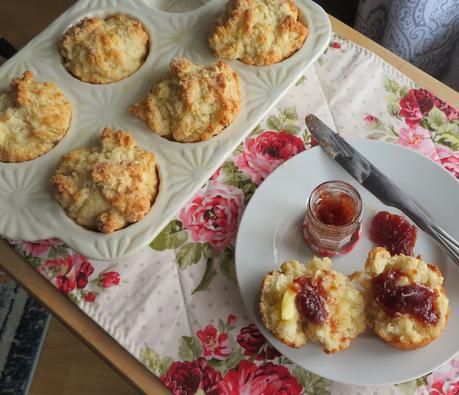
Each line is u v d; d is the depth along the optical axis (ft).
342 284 0.98
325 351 0.93
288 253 1.08
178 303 1.05
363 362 0.94
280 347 0.95
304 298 0.94
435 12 1.58
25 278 1.10
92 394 1.82
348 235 1.03
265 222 1.09
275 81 1.21
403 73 1.31
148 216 1.06
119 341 1.01
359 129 1.23
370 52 1.33
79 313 1.06
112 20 1.28
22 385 1.82
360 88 1.28
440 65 1.82
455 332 0.96
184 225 1.14
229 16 1.20
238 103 1.17
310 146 1.22
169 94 1.16
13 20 2.31
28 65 1.24
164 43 1.26
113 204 1.03
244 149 1.22
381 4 1.76
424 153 1.20
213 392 0.97
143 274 1.08
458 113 1.25
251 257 1.05
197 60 1.24
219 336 1.02
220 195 1.17
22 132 1.14
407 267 0.97
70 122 1.18
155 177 1.11
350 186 1.04
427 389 0.96
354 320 0.96
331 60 1.32
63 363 1.86
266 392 0.97
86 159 1.09
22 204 1.08
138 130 1.17
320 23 1.27
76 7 1.30
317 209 1.08
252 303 1.00
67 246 1.09
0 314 1.93
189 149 1.14
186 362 1.00
